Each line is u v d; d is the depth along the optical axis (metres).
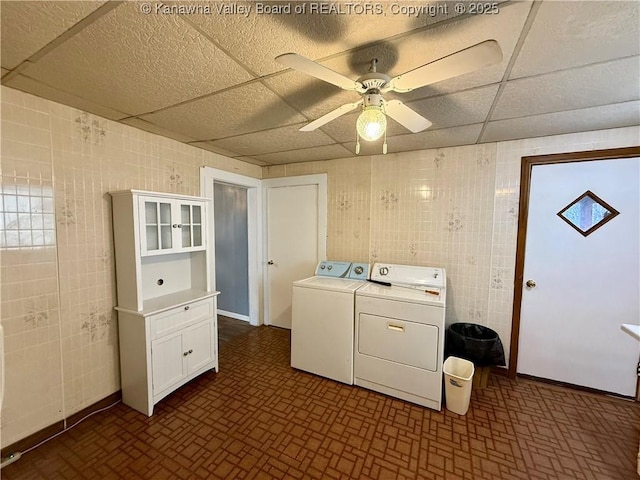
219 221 4.01
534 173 2.34
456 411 1.99
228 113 1.83
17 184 1.55
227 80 1.41
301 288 2.55
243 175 3.27
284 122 1.98
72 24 1.01
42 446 1.66
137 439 1.73
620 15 0.94
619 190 2.11
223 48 1.16
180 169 2.49
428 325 2.05
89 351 1.91
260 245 3.62
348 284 2.58
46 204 1.67
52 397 1.73
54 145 1.69
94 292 1.92
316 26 1.02
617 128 2.08
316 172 3.22
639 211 2.06
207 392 2.23
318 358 2.47
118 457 1.60
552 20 0.98
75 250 1.81
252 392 2.23
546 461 1.60
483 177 2.49
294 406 2.06
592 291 2.22
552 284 2.33
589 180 2.18
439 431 1.82
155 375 1.97
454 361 2.28
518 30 1.03
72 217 1.79
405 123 1.48
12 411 1.57
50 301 1.71
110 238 2.00
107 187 1.97
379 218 2.92
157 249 2.09
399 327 2.15
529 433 1.81
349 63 1.26
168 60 1.24
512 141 2.38
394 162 2.82
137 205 1.92
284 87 1.48
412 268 2.64
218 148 2.67
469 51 0.87
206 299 2.40
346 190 3.06
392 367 2.18
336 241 3.14
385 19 0.98
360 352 2.30
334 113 1.38
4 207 1.51
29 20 0.98
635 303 2.11
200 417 1.94
